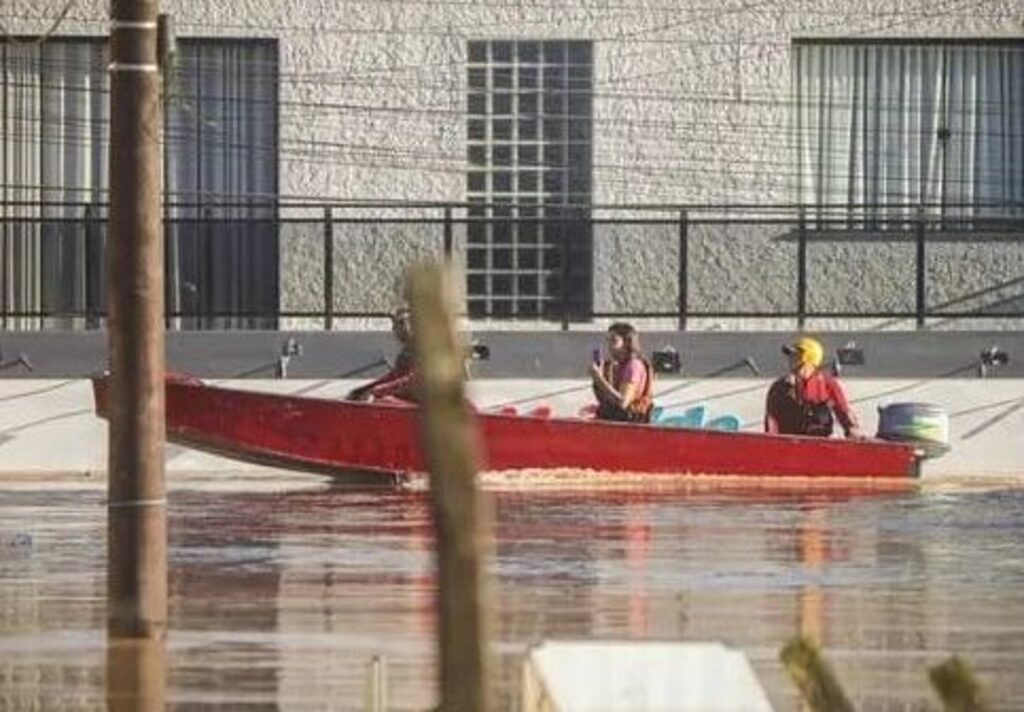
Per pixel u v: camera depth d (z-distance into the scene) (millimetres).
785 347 120750
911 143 142625
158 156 56938
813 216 139125
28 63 139000
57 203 134000
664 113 140000
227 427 110688
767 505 101062
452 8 139625
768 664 53312
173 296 135250
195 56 139375
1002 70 142500
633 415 113438
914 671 53031
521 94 139625
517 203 139250
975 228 137375
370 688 48438
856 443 114312
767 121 140250
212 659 54406
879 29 140750
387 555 77625
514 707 46250
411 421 110688
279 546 80812
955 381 129125
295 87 139375
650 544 82750
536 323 136000
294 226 135625
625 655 31188
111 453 56781
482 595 23141
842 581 71250
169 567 73750
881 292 136375
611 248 135000
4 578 71125
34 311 134500
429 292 23031
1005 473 127438
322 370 128375
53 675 52250
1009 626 60906
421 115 139625
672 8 139750
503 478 110812
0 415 125938
